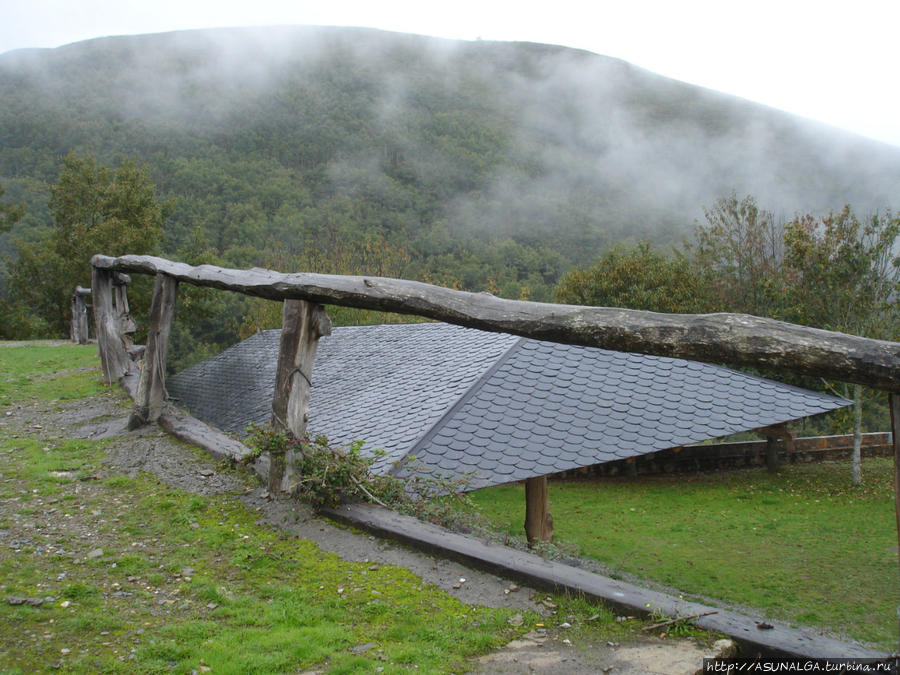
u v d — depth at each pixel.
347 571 4.24
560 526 14.19
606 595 3.69
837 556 12.02
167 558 4.36
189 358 45.06
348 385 12.98
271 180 109.12
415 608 3.76
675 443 9.63
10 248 54.88
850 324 19.28
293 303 5.42
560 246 96.88
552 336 3.89
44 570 4.04
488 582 4.05
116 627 3.40
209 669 3.04
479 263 78.69
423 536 4.53
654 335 3.44
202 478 6.00
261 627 3.52
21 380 11.82
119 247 29.78
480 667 3.16
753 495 16.80
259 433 5.40
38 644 3.16
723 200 28.34
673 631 3.39
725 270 27.30
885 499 16.19
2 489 5.61
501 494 16.19
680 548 12.62
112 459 6.64
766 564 11.63
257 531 4.86
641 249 29.69
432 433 9.29
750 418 10.41
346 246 34.69
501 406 10.05
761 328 3.12
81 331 21.38
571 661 3.19
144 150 132.50
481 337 12.77
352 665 3.12
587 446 9.41
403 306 4.61
